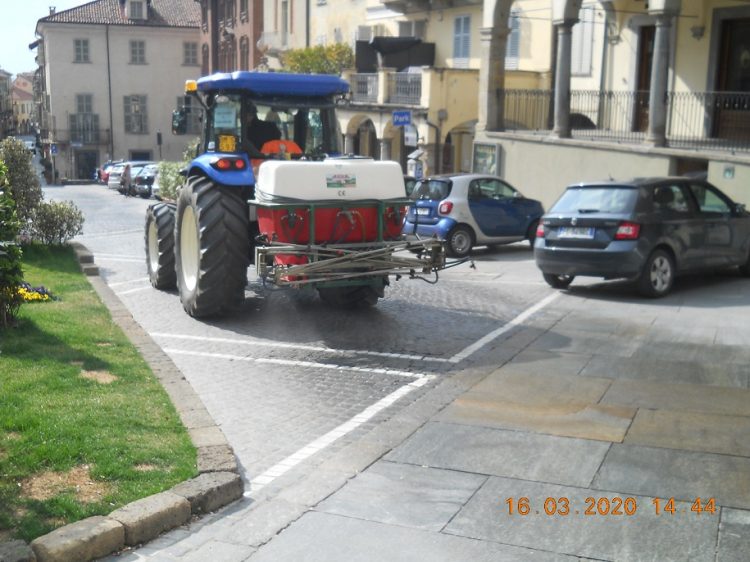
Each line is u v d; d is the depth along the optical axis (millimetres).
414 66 30031
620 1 22141
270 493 5133
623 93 21344
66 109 65000
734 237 12172
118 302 10445
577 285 12523
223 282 9883
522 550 4371
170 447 5406
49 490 4754
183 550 4430
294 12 39844
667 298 11258
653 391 7035
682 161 17484
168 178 26438
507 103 24375
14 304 8578
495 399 6914
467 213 16344
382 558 4324
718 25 19625
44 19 63688
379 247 9219
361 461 5609
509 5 22453
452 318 10258
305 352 8609
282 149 10633
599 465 5453
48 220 15320
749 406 6594
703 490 5043
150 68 66188
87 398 6266
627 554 4297
